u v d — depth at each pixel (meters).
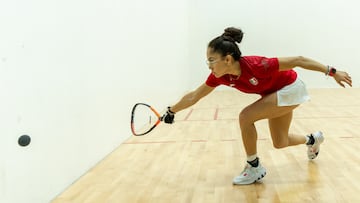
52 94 2.18
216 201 2.08
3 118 1.71
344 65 8.34
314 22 8.33
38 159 2.02
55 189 2.21
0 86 1.69
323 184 2.27
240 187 2.29
